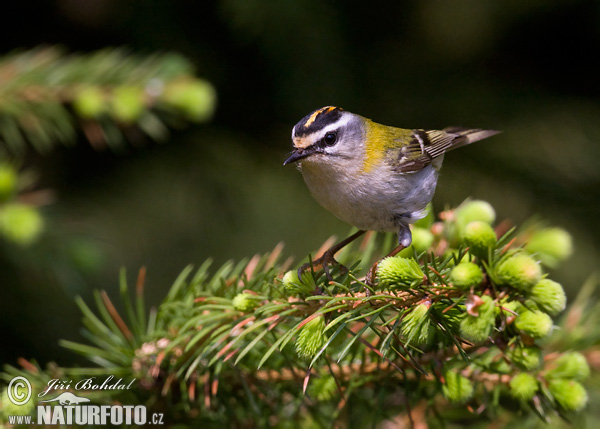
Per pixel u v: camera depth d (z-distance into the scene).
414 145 7.42
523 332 4.61
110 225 10.80
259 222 11.16
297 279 5.05
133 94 8.05
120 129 9.65
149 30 10.59
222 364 5.41
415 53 11.33
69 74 8.12
